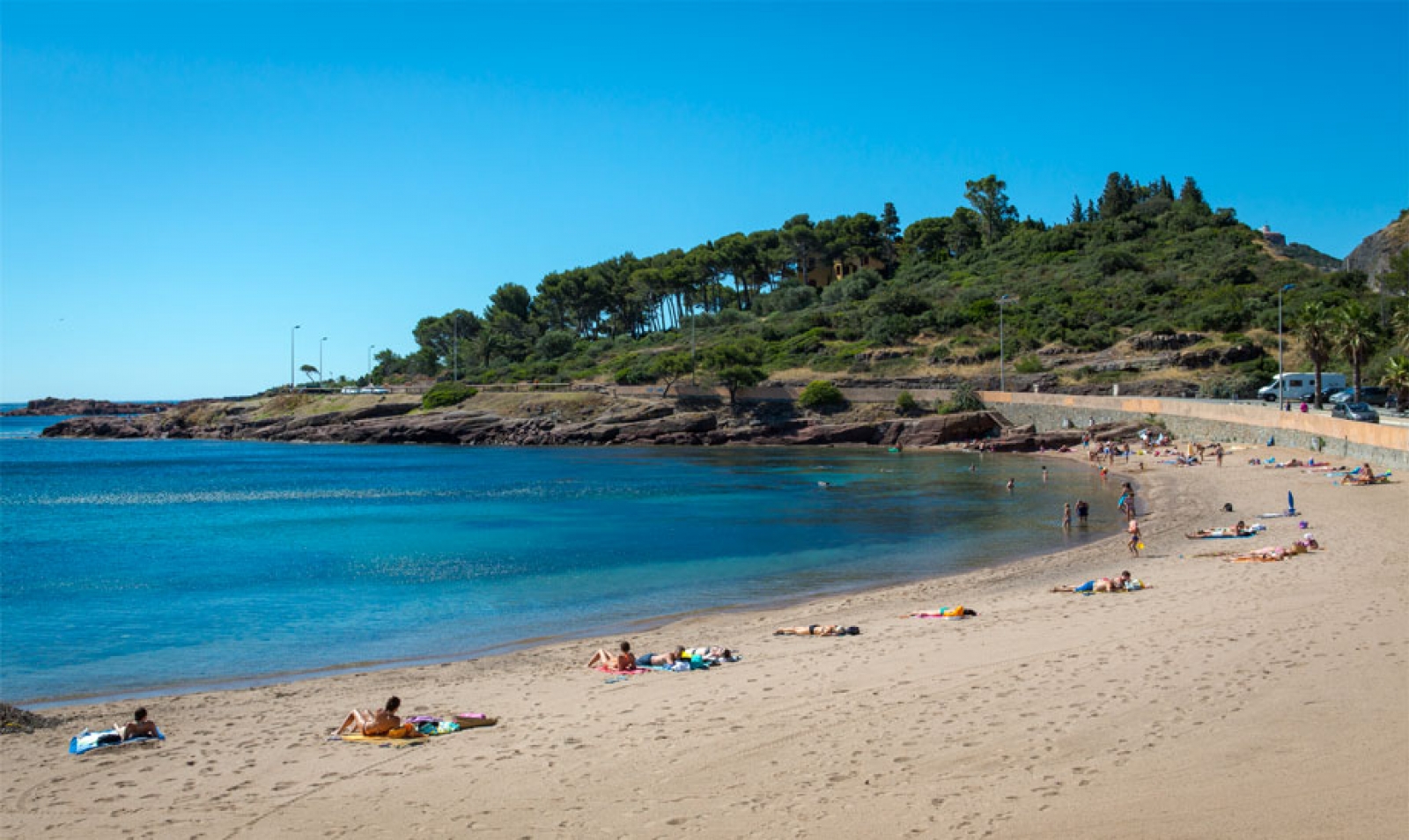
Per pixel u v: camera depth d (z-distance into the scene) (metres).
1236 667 17.86
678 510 56.47
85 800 14.05
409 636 27.31
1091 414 94.75
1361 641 19.19
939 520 50.03
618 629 27.61
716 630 26.23
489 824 12.71
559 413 128.38
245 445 139.75
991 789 12.97
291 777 14.84
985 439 102.19
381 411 142.38
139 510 60.84
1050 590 29.34
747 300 191.50
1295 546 32.44
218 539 47.34
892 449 103.81
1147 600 25.97
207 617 29.95
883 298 147.75
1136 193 195.62
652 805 13.12
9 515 58.44
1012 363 119.75
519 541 45.34
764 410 120.56
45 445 145.38
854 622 26.23
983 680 18.42
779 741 15.45
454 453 113.69
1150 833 11.46
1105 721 15.35
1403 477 48.91
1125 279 141.38
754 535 46.03
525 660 23.45
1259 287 126.19
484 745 16.08
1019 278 155.62
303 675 23.16
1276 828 11.42
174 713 19.20
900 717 16.36
